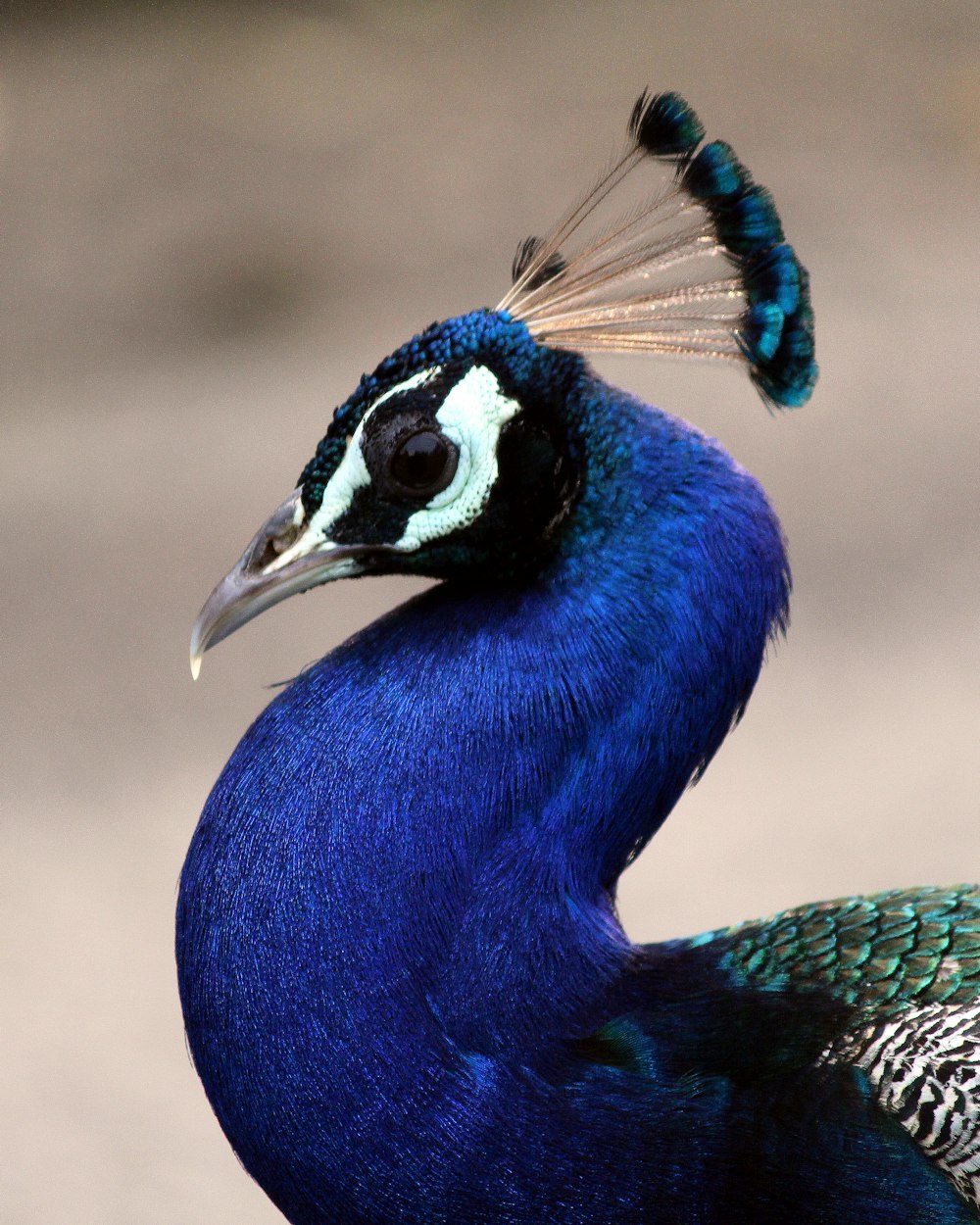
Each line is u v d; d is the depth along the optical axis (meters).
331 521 5.05
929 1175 4.57
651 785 4.89
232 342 21.11
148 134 25.14
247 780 4.68
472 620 4.86
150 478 18.17
